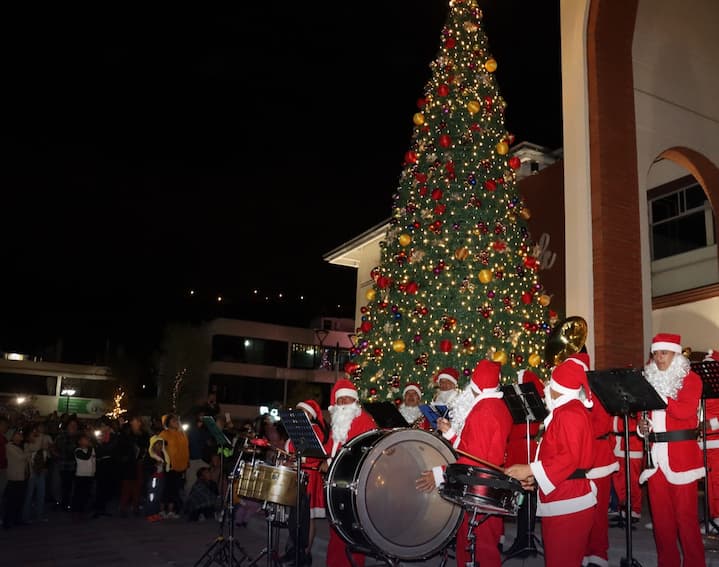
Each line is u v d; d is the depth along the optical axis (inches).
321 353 2309.3
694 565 217.0
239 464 277.6
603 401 213.8
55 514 526.6
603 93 543.8
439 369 433.4
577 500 185.9
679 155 604.7
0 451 475.8
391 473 209.8
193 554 339.9
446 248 456.8
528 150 760.3
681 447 222.4
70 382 2032.5
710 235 659.4
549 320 491.8
